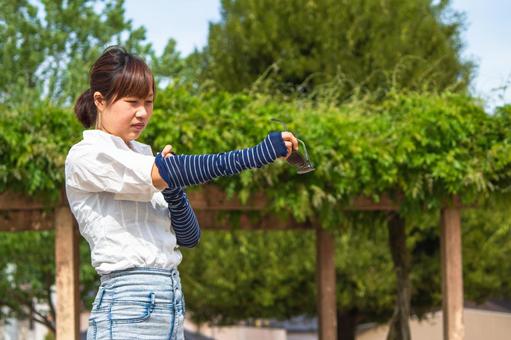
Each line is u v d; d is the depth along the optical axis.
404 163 7.47
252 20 15.62
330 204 7.54
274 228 9.33
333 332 9.49
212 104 7.20
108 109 2.71
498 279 14.73
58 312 7.06
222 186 7.38
